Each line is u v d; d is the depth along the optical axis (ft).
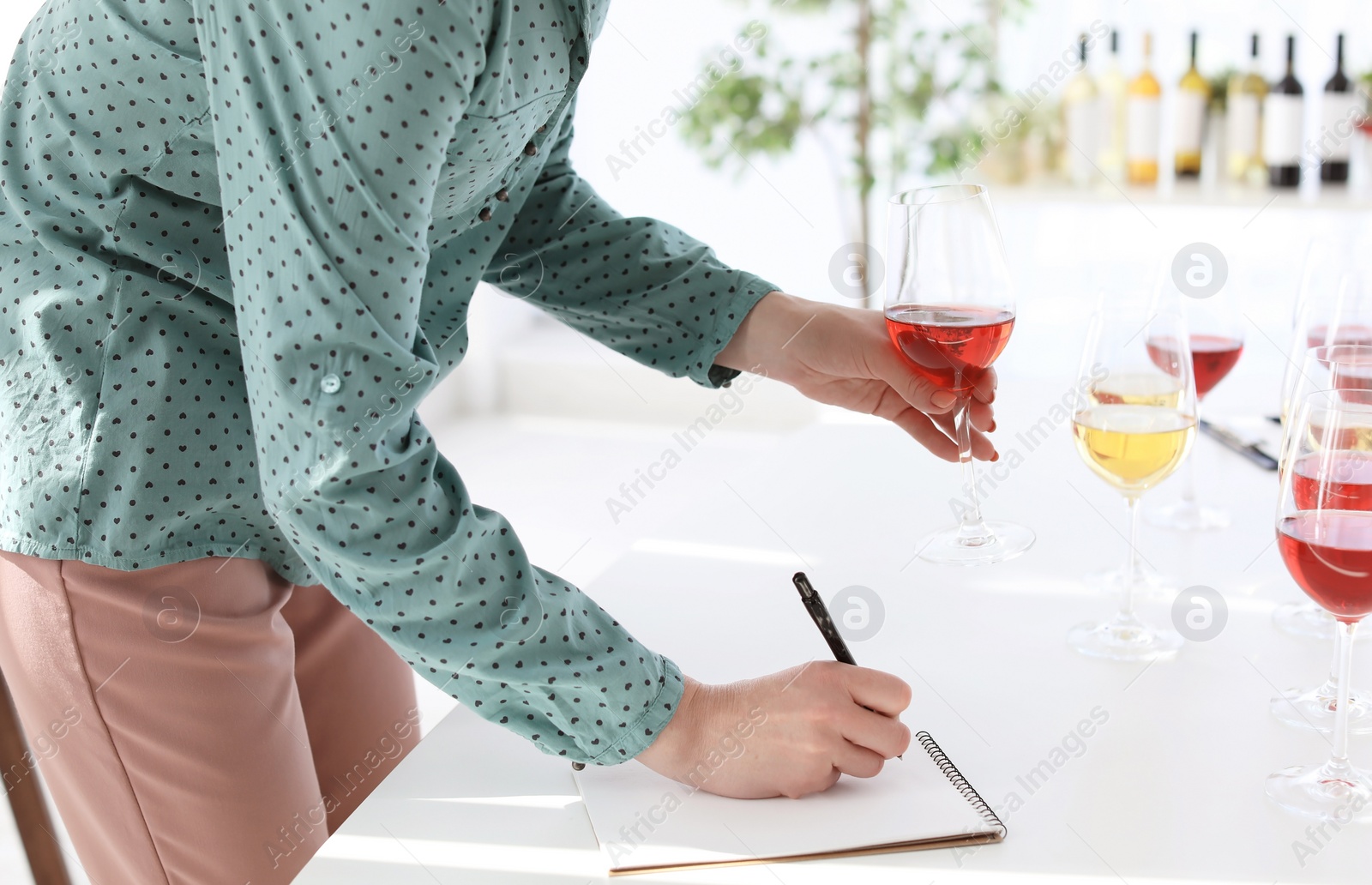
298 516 2.39
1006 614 3.20
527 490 12.09
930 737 2.63
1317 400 2.32
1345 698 2.32
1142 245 11.27
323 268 2.23
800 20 11.79
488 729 2.88
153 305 2.92
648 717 2.51
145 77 2.72
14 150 3.02
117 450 2.89
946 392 3.41
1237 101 9.58
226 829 3.08
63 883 4.55
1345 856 2.12
